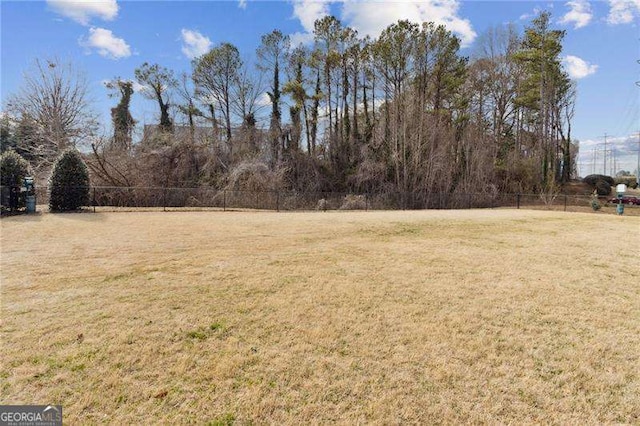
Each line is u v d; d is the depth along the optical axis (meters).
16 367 2.54
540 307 3.90
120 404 2.20
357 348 2.95
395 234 8.67
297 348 2.93
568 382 2.53
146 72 28.72
